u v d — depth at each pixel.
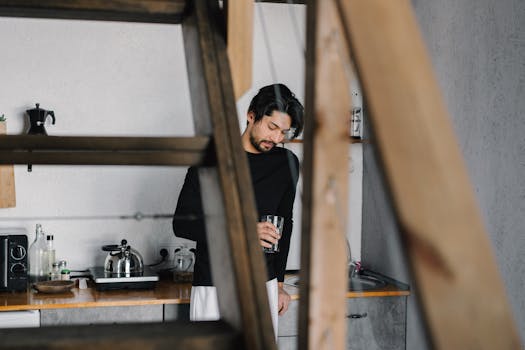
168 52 3.66
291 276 3.71
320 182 0.61
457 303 0.36
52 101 3.54
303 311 0.63
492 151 2.92
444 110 0.40
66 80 3.55
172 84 3.67
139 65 3.63
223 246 0.95
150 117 3.65
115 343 0.81
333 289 0.62
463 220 0.37
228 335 0.85
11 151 0.92
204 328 0.90
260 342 0.85
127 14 1.14
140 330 0.88
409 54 0.41
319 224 0.61
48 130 3.53
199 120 1.06
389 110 0.39
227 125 0.96
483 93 2.97
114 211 3.62
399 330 3.30
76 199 3.58
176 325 0.92
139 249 3.64
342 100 0.60
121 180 3.63
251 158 2.88
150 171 3.66
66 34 3.55
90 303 2.89
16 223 3.51
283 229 2.96
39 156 0.93
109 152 0.95
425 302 0.36
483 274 0.37
